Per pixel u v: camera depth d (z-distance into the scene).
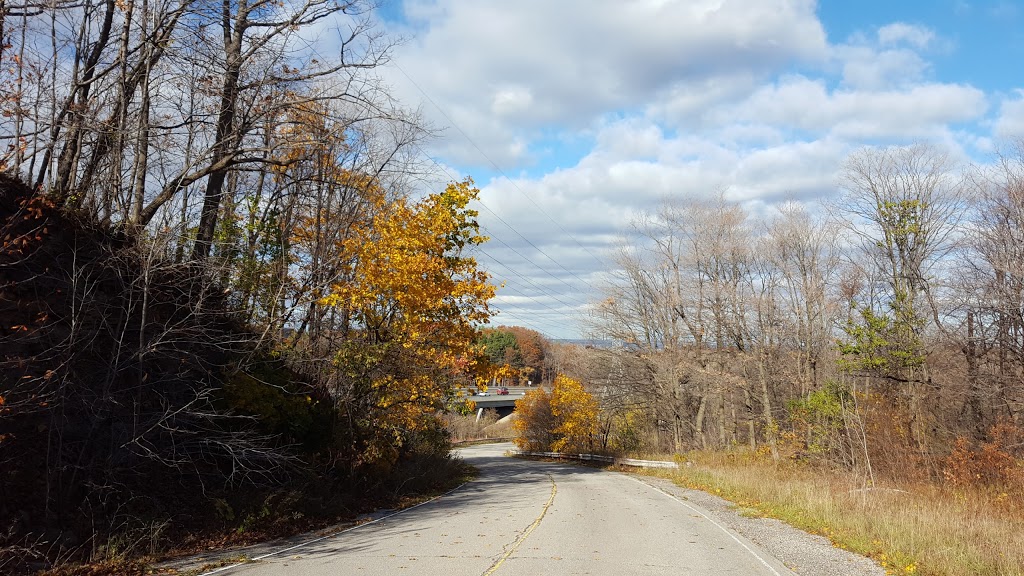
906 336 27.02
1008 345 23.89
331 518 14.40
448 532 12.64
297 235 22.53
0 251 9.43
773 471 25.23
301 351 17.77
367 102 17.44
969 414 25.80
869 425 25.17
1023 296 22.97
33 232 10.51
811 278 36.66
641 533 12.45
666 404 41.69
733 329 38.69
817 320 36.53
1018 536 11.93
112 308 11.92
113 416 11.16
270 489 13.39
